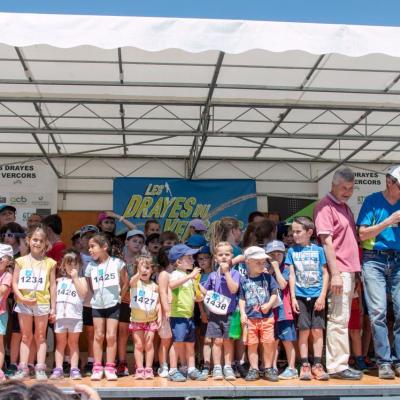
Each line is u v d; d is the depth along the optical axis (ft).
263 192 33.86
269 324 14.03
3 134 28.35
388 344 13.89
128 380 13.92
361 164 33.88
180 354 14.60
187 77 20.93
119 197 32.53
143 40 14.48
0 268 14.01
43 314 14.14
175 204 32.81
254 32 14.71
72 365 14.16
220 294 14.38
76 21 14.37
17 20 14.19
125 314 15.39
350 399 12.99
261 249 14.24
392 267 14.15
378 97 23.04
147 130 26.16
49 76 20.80
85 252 16.48
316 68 20.13
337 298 14.16
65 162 32.96
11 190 31.94
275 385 13.11
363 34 14.89
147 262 14.73
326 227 14.20
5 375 14.20
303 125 26.96
